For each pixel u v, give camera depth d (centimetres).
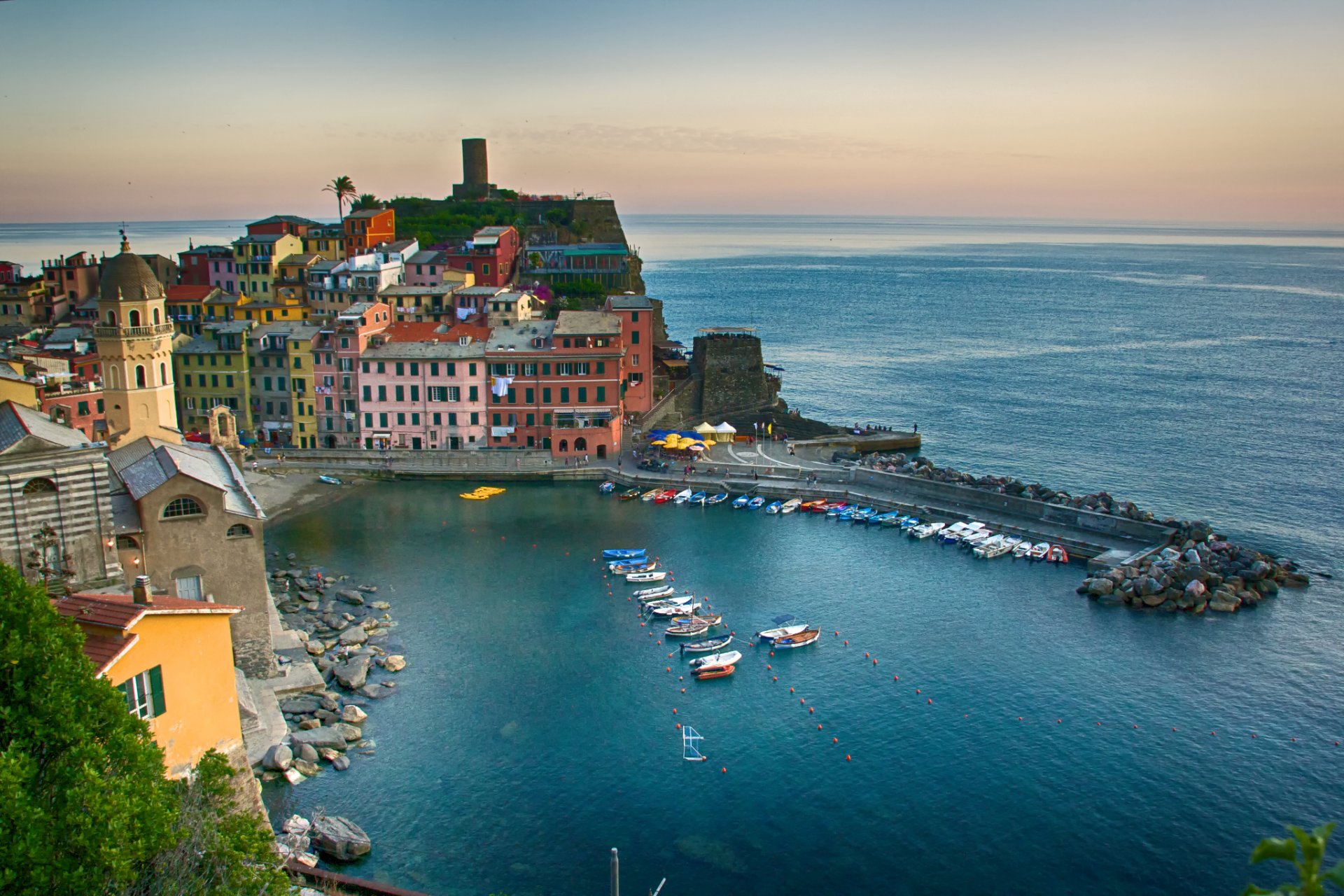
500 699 9019
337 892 6122
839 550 12962
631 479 15950
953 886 6725
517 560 12544
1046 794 7706
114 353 10194
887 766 8062
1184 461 18375
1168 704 9025
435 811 7394
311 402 17125
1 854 3272
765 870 6850
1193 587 11162
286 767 7731
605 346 17025
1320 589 11794
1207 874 6869
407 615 10812
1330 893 6794
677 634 10269
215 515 8619
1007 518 13925
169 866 3791
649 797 7631
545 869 6812
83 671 3931
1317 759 8194
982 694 9200
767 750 8281
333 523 13975
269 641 8950
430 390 16912
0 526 6738
